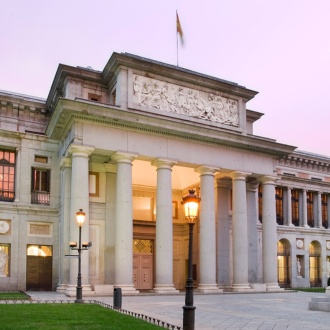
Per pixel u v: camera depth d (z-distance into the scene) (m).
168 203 38.12
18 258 38.91
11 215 39.31
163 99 39.62
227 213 46.47
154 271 46.56
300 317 21.12
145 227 46.62
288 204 60.97
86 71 39.97
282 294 39.53
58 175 41.31
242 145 42.69
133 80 38.44
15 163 40.59
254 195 48.41
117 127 36.88
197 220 46.69
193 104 41.28
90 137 35.72
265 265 44.00
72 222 34.22
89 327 15.43
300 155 62.22
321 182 64.25
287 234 59.88
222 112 43.00
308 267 61.28
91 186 39.41
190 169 47.59
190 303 15.66
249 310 24.41
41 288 39.34
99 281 38.09
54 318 17.92
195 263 46.53
